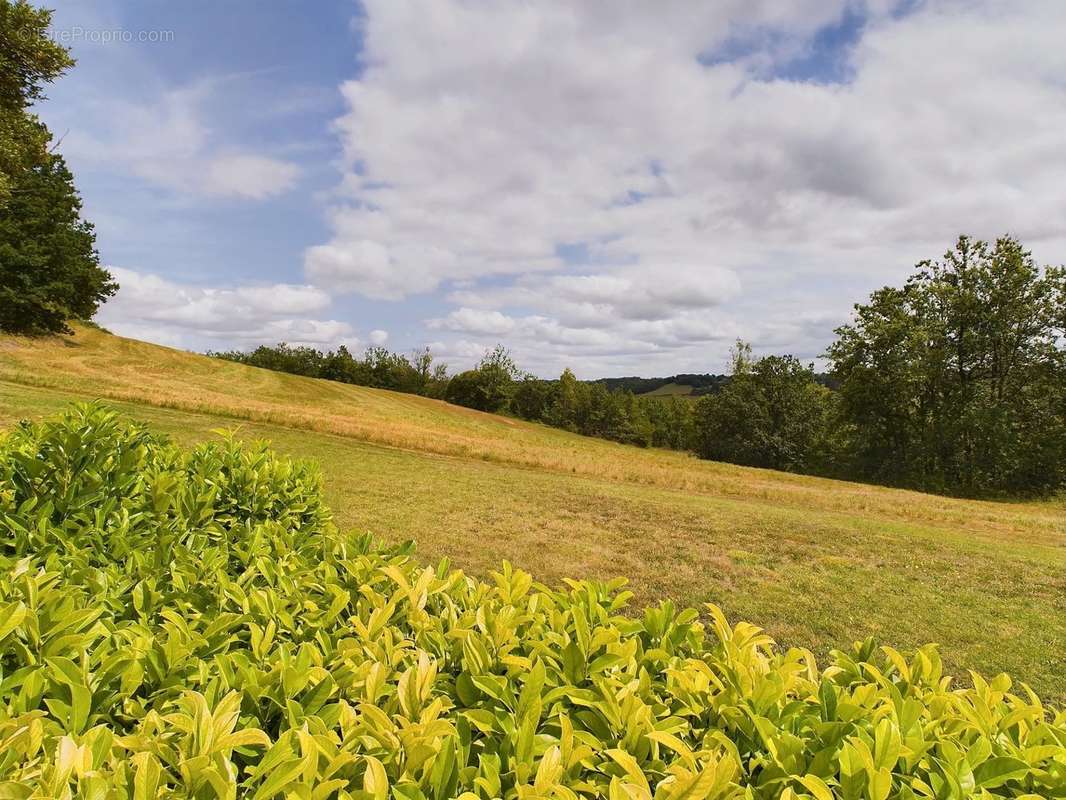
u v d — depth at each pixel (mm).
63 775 1033
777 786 1275
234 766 1118
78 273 39656
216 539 3115
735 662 1717
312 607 2023
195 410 21750
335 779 1140
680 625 1996
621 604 2262
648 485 20609
